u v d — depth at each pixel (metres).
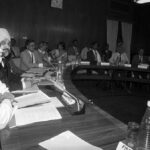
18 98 1.47
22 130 1.05
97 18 7.80
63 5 6.98
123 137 1.03
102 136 1.03
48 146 0.90
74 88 2.21
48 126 1.12
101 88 5.94
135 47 8.77
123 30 8.52
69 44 7.34
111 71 5.39
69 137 0.99
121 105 4.42
